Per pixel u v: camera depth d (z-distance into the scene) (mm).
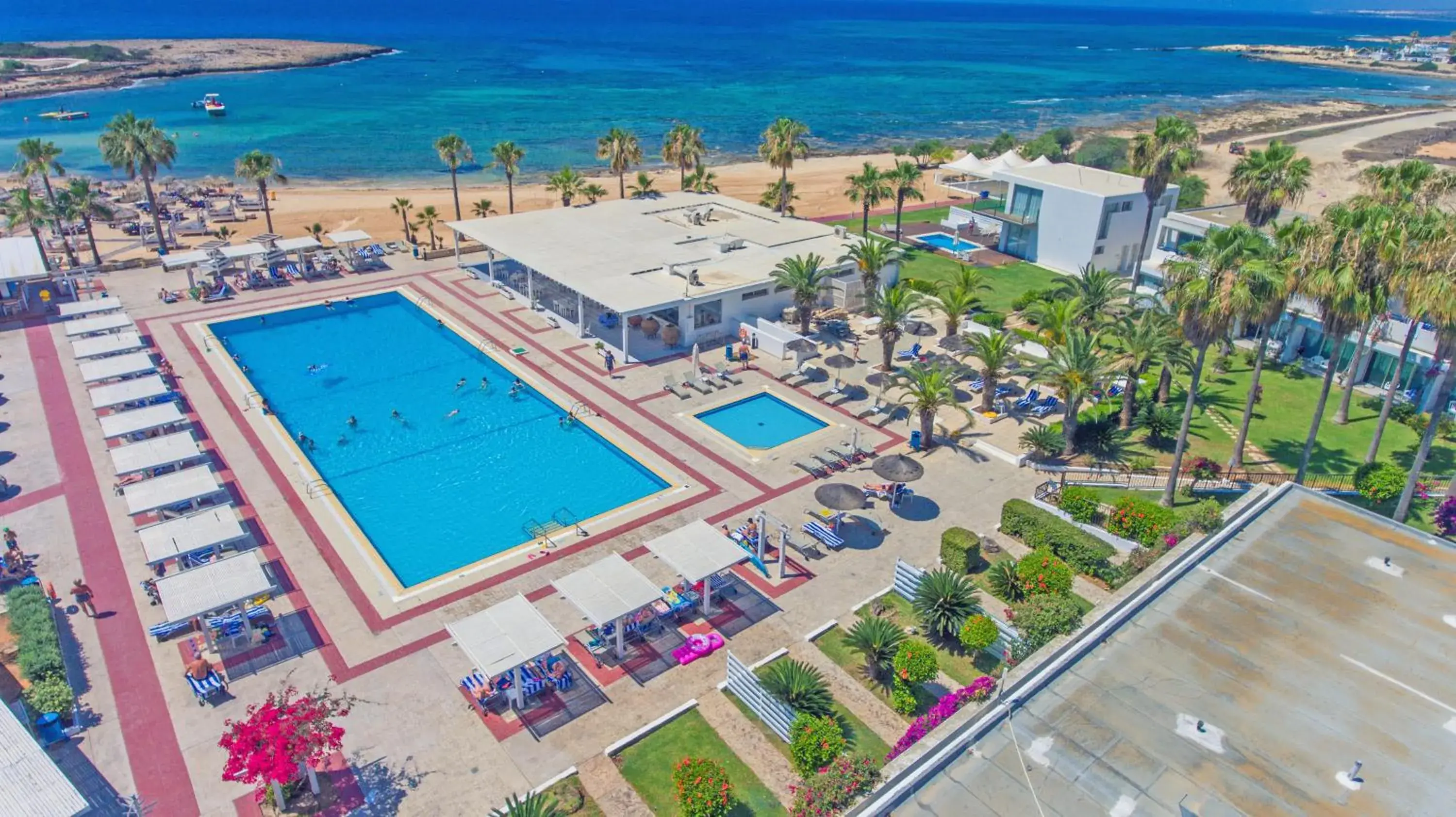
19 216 64812
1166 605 25672
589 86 197375
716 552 30641
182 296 61625
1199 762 19969
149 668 27922
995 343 44906
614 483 40594
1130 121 171750
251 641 29062
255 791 23594
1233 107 192000
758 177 112500
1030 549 35156
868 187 70812
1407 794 19406
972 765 19688
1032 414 46500
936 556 34594
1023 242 75375
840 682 28016
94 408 43188
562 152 127438
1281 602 25922
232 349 54469
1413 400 48938
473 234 64875
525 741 25469
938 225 87500
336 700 25953
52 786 20625
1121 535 35406
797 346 50688
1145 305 60812
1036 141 121938
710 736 25906
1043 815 18391
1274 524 30031
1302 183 49969
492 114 157750
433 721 26109
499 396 49000
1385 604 25984
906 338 56156
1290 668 23188
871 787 19984
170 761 24406
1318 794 19281
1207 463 40688
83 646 28797
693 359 51219
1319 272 34562
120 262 67625
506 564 33781
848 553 34812
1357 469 41062
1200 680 22594
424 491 39531
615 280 54844
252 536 35156
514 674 25922
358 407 47406
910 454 42469
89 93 168875
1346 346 52000
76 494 37812
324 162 116438
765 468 41125
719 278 56156
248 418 44906
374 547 35000
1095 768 19688
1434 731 21266
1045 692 22031
